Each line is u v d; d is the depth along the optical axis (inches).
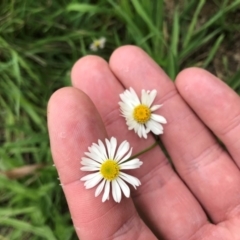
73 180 3.7
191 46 5.1
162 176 4.2
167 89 4.2
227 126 4.1
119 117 4.2
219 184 4.2
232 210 4.1
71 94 3.7
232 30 5.2
